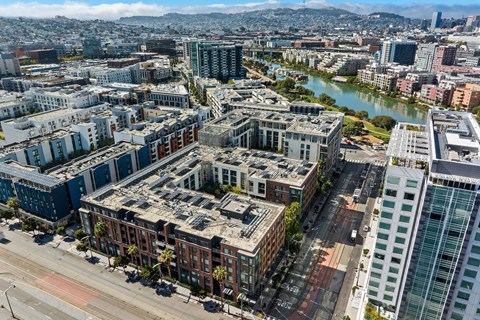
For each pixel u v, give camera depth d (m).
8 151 190.00
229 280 114.62
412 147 100.50
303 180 157.38
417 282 93.25
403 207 93.62
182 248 119.25
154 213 127.75
